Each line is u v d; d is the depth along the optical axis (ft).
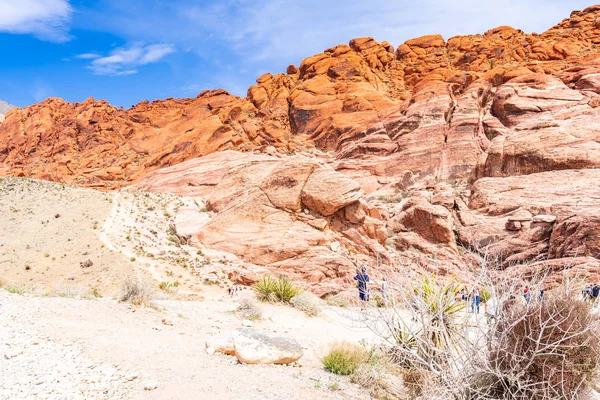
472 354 14.35
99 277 111.75
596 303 14.10
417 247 120.88
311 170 126.21
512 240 111.14
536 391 13.06
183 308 35.91
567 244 96.99
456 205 136.26
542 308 13.69
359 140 212.84
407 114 203.62
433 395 14.20
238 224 126.82
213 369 19.51
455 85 207.21
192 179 203.31
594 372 13.41
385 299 16.69
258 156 216.95
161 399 15.21
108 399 14.80
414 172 176.96
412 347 17.48
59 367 17.07
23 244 139.95
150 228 146.00
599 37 248.11
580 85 180.45
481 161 160.76
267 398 16.66
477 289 15.47
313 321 40.24
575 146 136.56
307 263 111.75
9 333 20.65
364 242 117.80
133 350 20.39
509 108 181.27
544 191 125.49
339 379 20.86
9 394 14.33
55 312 25.99
